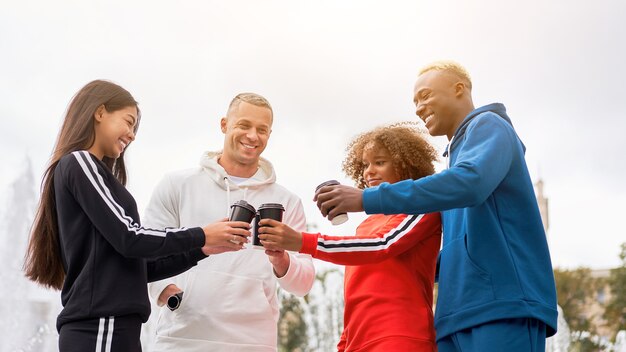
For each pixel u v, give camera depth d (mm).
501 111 3098
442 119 3203
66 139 2910
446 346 2891
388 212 2707
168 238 2764
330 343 18156
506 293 2721
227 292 3477
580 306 32281
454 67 3252
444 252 3008
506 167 2811
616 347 22594
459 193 2676
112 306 2646
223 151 3838
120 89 3031
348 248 3037
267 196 3781
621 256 32812
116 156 3004
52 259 2852
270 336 3533
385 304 3059
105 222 2668
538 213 2912
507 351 2672
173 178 3715
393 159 3389
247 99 3721
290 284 3428
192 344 3400
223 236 2881
